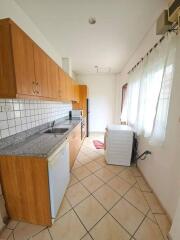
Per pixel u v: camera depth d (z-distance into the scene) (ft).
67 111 13.56
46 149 4.54
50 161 4.26
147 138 7.20
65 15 6.20
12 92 3.82
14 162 4.29
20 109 5.62
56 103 10.30
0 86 3.86
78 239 4.22
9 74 3.75
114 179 7.54
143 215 5.10
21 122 5.69
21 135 5.68
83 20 6.59
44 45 8.20
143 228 4.57
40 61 5.30
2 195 4.59
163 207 5.31
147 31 7.48
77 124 10.65
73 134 8.96
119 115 17.19
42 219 4.64
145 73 7.23
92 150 12.21
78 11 5.94
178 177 4.45
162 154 5.54
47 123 8.49
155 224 4.72
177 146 4.54
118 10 5.88
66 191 6.44
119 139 9.06
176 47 4.67
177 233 3.80
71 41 8.78
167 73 5.09
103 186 6.88
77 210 5.32
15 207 4.72
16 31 3.76
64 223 4.76
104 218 4.96
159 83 5.70
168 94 5.03
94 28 7.30
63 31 7.58
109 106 18.71
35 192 4.43
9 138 4.95
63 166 5.70
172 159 4.82
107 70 16.37
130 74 10.85
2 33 3.58
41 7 5.65
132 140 8.96
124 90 14.56
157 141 5.63
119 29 7.34
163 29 4.78
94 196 6.13
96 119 19.15
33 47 4.74
